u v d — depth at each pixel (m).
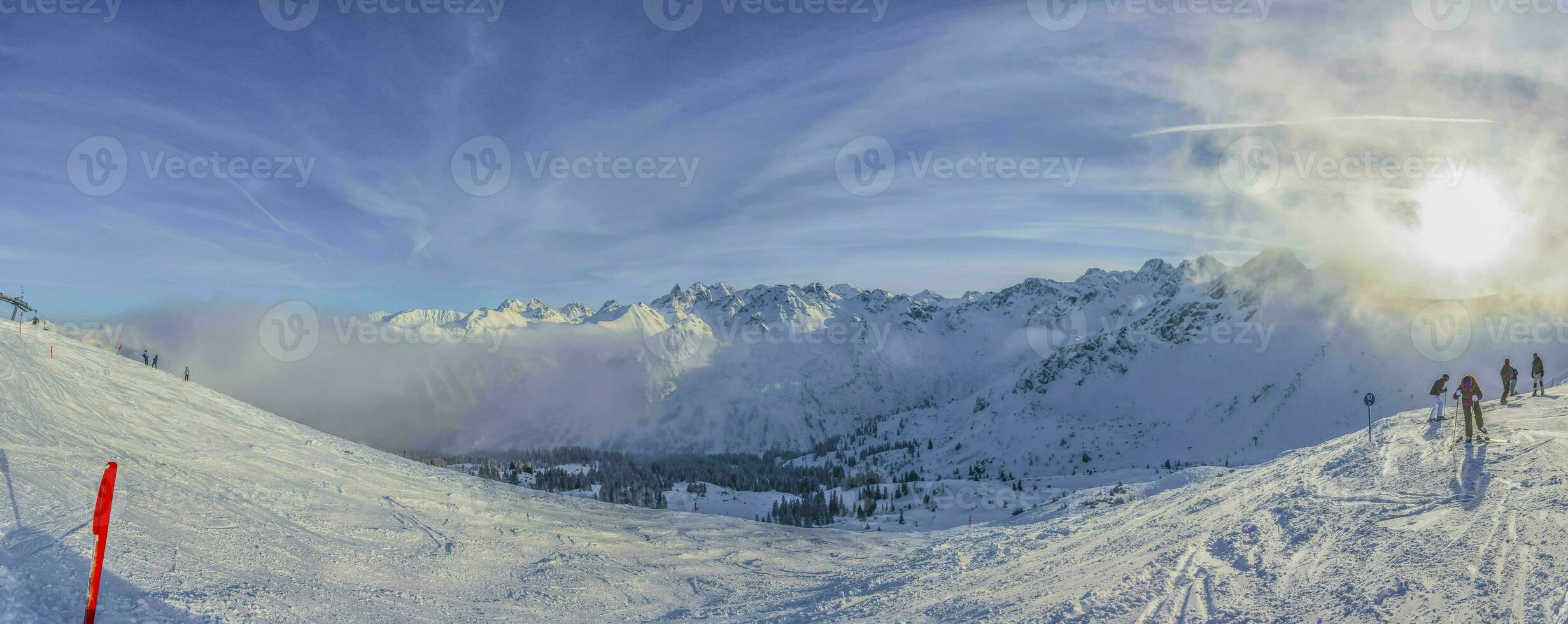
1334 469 19.77
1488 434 17.97
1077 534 26.00
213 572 16.80
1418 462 17.33
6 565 12.81
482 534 29.58
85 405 28.05
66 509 17.11
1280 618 10.95
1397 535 12.72
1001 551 26.30
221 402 39.47
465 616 19.28
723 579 29.58
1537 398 23.31
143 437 26.91
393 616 17.88
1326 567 12.45
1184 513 22.30
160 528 18.36
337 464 34.34
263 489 25.78
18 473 18.33
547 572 26.09
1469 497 13.62
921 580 23.42
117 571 14.45
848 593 23.69
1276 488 20.31
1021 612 14.63
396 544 24.88
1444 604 9.66
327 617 16.30
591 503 48.00
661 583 27.70
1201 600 12.43
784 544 40.69
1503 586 9.58
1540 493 12.58
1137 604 12.85
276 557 19.67
